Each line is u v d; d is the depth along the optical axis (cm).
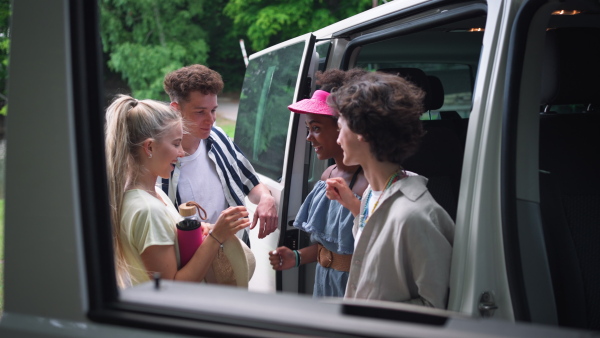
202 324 109
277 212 281
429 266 150
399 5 211
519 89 143
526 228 143
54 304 120
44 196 121
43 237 121
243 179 281
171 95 253
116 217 191
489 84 149
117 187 191
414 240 151
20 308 123
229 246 205
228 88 1877
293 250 259
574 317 169
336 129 212
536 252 144
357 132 158
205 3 1783
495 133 146
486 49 151
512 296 140
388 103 155
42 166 121
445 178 239
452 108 396
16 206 123
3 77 938
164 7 1755
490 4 156
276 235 282
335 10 1523
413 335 99
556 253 169
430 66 387
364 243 166
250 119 391
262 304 111
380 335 100
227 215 198
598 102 213
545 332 98
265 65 379
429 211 154
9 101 123
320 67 288
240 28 1752
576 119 228
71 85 121
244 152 388
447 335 99
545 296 144
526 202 144
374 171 167
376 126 155
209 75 250
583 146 223
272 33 1589
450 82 392
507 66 145
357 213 185
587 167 220
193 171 262
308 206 225
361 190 204
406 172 173
